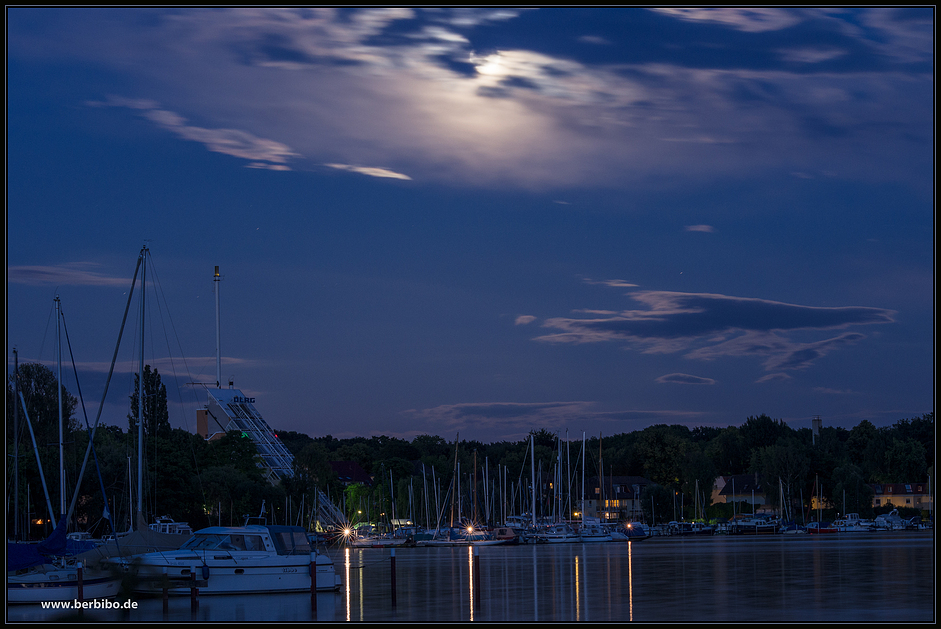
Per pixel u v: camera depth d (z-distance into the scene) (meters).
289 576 46.41
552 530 134.88
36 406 103.25
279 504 124.00
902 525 166.88
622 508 197.00
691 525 166.88
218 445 127.12
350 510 168.62
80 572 39.38
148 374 115.31
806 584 50.09
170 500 98.88
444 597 44.88
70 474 87.06
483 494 174.12
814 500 183.25
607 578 56.28
